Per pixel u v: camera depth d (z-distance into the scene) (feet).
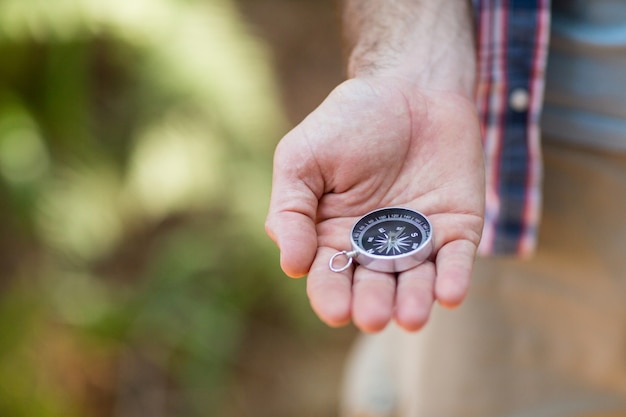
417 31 2.33
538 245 2.70
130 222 3.87
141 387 3.57
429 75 2.27
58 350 3.50
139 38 3.67
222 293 3.75
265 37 4.69
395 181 2.19
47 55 3.65
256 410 3.63
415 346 2.95
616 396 2.84
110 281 3.77
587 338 2.78
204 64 3.64
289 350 3.82
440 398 2.92
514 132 2.46
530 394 2.88
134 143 3.83
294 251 2.00
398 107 2.19
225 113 3.67
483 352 2.84
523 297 2.77
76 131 3.76
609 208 2.60
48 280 3.62
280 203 2.09
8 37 3.50
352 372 3.36
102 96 3.94
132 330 3.63
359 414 3.23
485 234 2.58
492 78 2.43
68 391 3.44
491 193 2.53
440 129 2.21
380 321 1.90
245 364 3.75
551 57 2.51
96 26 3.59
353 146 2.15
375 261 2.00
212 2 3.85
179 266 3.74
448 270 1.98
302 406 3.66
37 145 3.60
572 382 2.84
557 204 2.64
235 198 3.80
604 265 2.65
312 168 2.14
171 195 3.68
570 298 2.74
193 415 3.57
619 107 2.49
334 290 1.96
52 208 3.56
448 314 2.84
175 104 3.81
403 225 2.09
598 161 2.56
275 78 4.38
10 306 3.46
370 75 2.26
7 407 3.27
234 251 3.84
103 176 3.76
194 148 3.72
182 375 3.61
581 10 2.45
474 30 2.40
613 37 2.43
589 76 2.49
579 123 2.54
